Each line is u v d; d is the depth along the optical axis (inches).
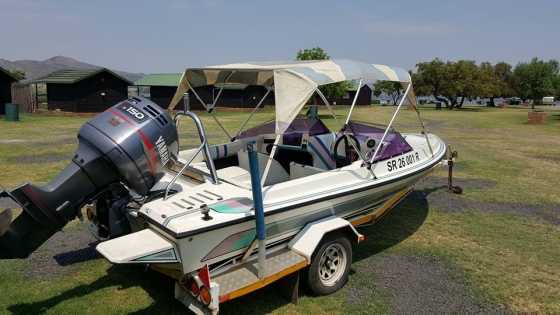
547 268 185.8
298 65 172.6
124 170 140.3
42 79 1079.0
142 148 142.3
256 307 149.4
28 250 134.4
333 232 157.5
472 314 148.8
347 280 169.0
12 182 315.9
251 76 212.7
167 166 165.5
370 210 188.9
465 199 292.4
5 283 164.6
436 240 217.0
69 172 138.5
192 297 129.6
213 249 129.5
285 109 145.9
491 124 936.9
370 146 201.2
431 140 269.9
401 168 202.2
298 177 190.9
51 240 207.3
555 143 592.7
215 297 119.0
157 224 128.4
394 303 154.6
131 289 161.3
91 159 138.6
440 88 1927.9
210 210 134.0
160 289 161.5
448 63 1974.7
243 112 1218.6
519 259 194.9
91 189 141.3
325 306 151.3
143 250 119.3
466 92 1898.4
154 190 154.5
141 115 146.4
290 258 144.9
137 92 1296.8
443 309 151.3
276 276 136.3
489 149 529.3
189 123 807.7
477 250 204.7
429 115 1283.2
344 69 175.0
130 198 148.9
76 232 217.9
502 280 174.1
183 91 206.5
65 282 166.1
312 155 210.8
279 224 146.4
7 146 490.9
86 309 147.3
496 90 2050.9
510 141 614.9
